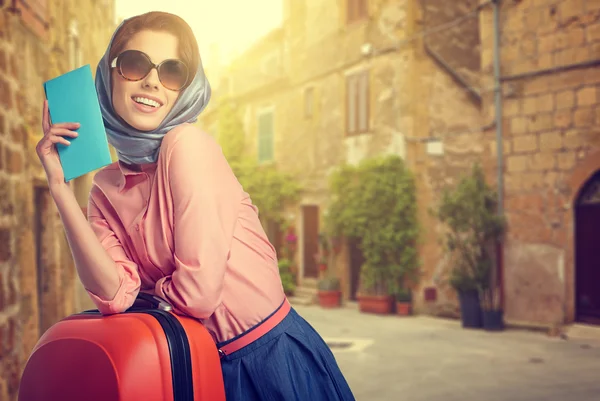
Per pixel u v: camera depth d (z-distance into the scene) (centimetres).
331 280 1341
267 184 1560
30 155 477
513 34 997
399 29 1238
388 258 1218
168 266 122
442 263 1177
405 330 969
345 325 1033
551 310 936
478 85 1262
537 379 607
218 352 122
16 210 432
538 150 961
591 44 895
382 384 598
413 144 1213
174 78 119
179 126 123
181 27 124
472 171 1120
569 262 918
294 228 1545
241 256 126
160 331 107
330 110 1427
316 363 131
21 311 432
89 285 112
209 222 114
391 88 1256
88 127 109
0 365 374
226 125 1752
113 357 102
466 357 732
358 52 1341
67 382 105
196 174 116
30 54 495
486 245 1045
